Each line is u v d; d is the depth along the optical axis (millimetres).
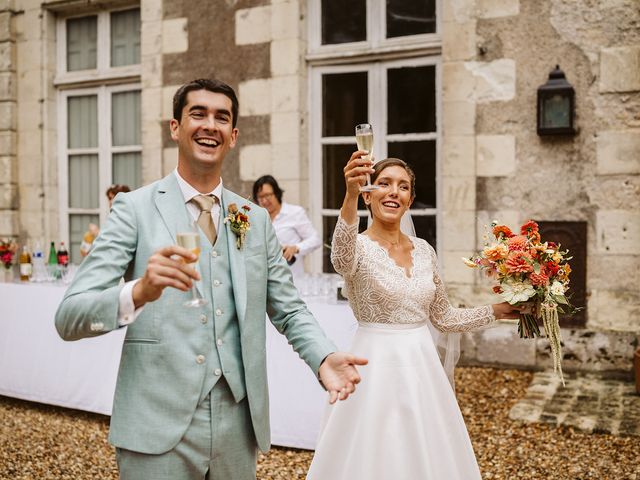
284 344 3730
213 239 1855
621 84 4887
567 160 5059
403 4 5891
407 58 5852
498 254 2607
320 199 6207
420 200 5906
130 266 1815
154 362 1727
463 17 5293
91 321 1552
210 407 1770
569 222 5066
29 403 4875
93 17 7301
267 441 1892
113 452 3791
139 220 1782
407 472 2400
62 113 7496
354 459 2439
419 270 2662
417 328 2586
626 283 4934
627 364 4926
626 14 4852
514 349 5254
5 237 7488
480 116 5285
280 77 6031
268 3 6047
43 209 7453
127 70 7039
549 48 5066
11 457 3701
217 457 1786
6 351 4773
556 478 3270
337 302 3738
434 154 5828
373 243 2635
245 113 6195
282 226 5312
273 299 1989
